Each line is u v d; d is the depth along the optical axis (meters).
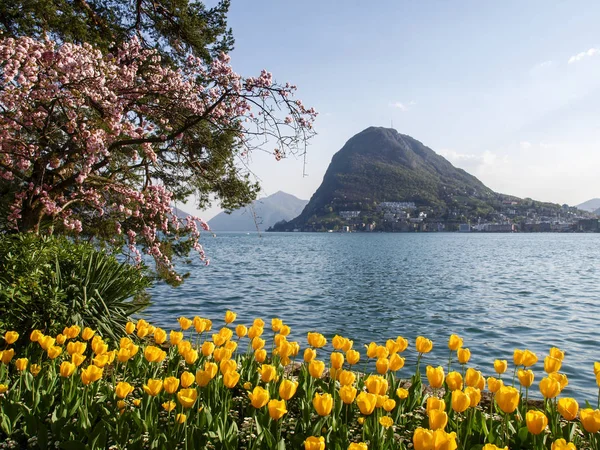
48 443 3.17
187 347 4.09
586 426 2.74
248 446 3.11
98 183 10.05
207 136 11.12
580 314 16.27
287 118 10.00
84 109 9.62
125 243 11.25
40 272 5.89
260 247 82.44
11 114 9.11
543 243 113.00
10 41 7.82
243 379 4.46
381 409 3.42
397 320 14.82
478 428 3.31
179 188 12.64
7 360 3.81
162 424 3.61
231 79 10.34
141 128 10.46
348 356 3.99
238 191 12.23
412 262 45.06
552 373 3.49
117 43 11.20
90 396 3.69
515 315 15.95
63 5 9.73
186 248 12.09
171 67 11.77
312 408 3.78
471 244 103.94
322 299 19.72
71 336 4.49
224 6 12.92
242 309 16.83
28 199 9.30
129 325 4.75
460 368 9.09
